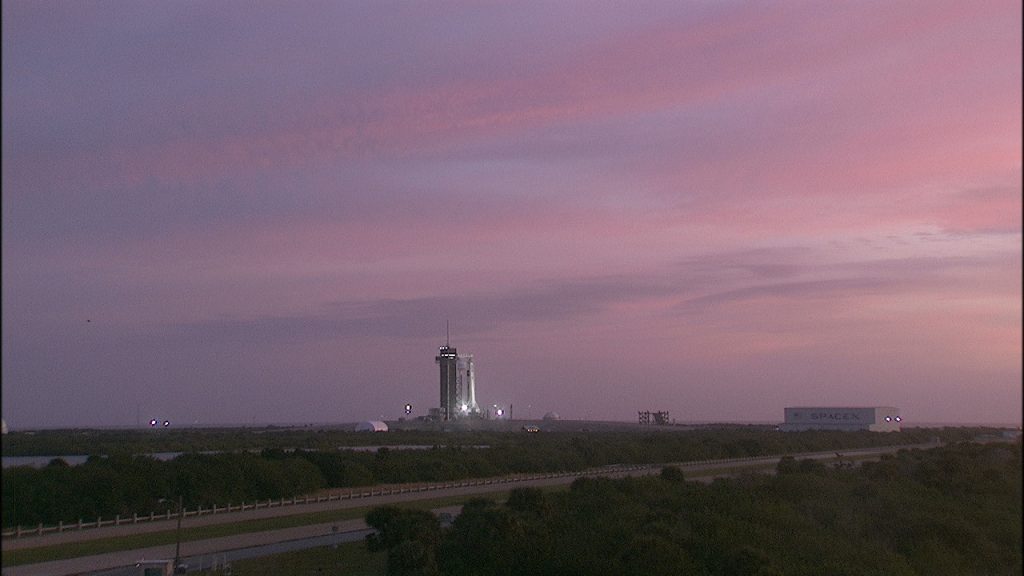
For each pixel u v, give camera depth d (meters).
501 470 92.00
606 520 48.56
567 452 101.50
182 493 60.66
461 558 43.53
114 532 50.19
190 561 44.75
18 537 45.59
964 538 44.62
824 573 40.25
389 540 46.31
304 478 72.12
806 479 60.47
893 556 43.41
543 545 43.22
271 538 52.28
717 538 44.34
